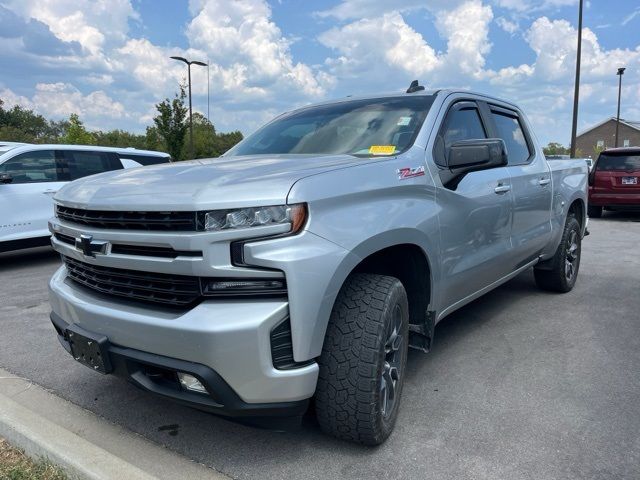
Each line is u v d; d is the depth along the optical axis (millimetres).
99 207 2531
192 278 2303
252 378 2217
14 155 7914
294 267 2229
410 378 3559
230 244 2227
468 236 3529
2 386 3545
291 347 2279
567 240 5516
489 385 3436
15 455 2607
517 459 2602
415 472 2514
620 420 2959
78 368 3844
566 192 5402
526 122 4977
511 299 5484
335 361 2498
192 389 2348
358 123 3602
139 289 2484
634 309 5102
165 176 2697
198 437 2867
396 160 2980
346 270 2428
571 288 5809
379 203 2729
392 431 2828
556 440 2764
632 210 12766
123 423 3035
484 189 3725
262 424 2393
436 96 3672
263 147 3734
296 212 2277
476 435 2824
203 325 2180
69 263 2961
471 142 3236
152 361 2326
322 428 2656
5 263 8336
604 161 12812
